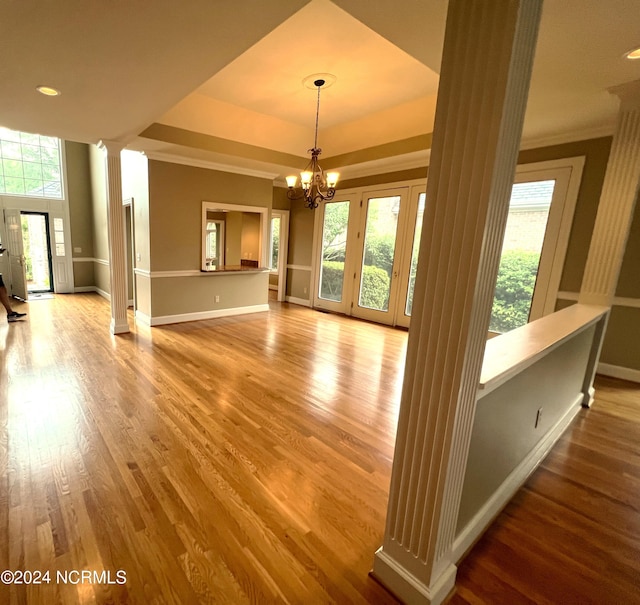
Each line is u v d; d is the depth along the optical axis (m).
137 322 5.29
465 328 1.06
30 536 1.51
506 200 1.06
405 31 1.88
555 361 2.21
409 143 4.46
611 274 2.93
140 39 1.91
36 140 6.98
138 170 4.97
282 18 1.71
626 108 2.72
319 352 4.20
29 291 7.39
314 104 4.18
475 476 1.50
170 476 1.92
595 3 1.61
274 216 8.12
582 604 1.32
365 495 1.85
